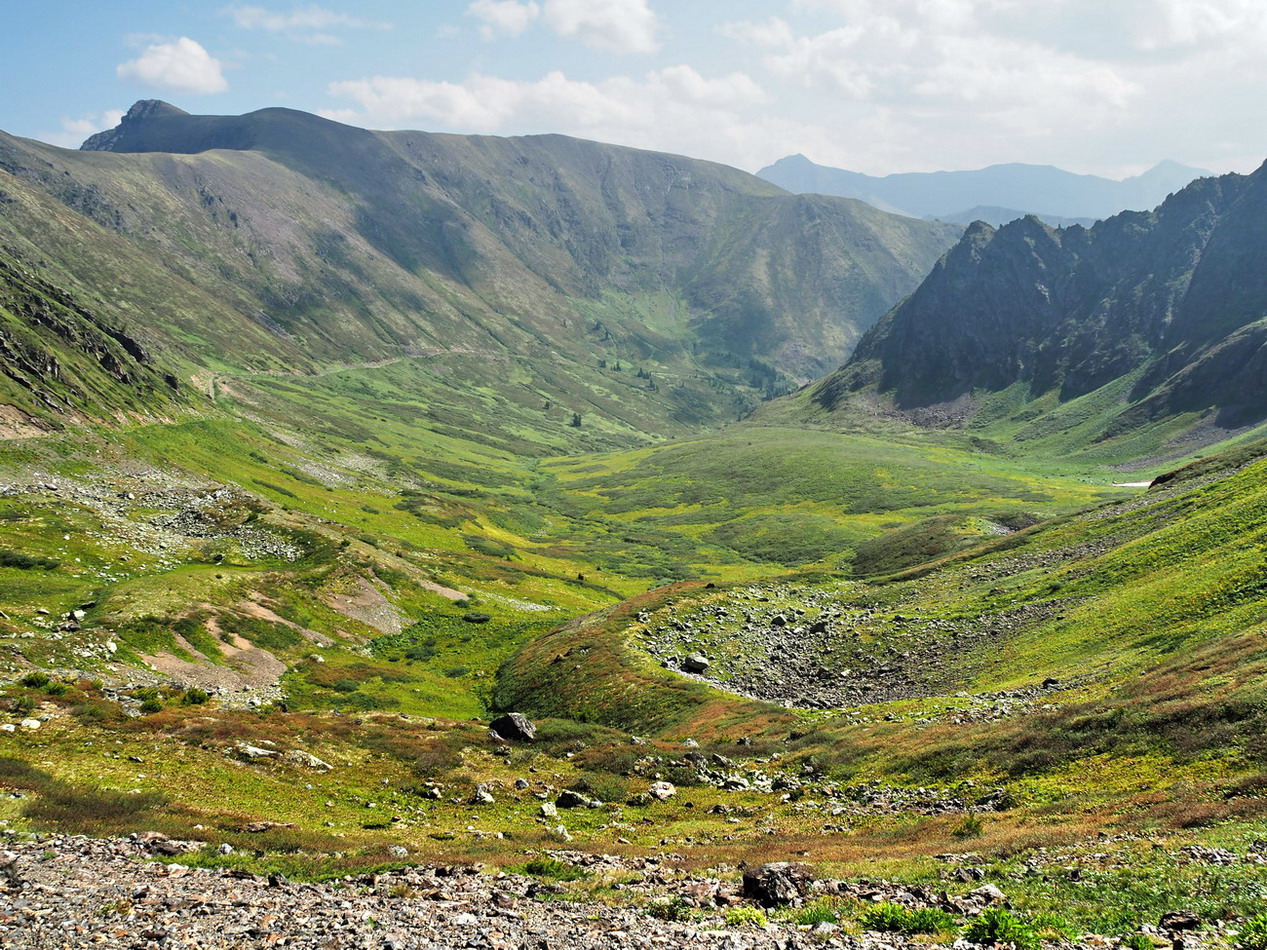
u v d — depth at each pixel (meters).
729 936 15.02
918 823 30.14
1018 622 71.06
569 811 38.09
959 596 87.06
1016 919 14.72
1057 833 23.80
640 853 27.53
